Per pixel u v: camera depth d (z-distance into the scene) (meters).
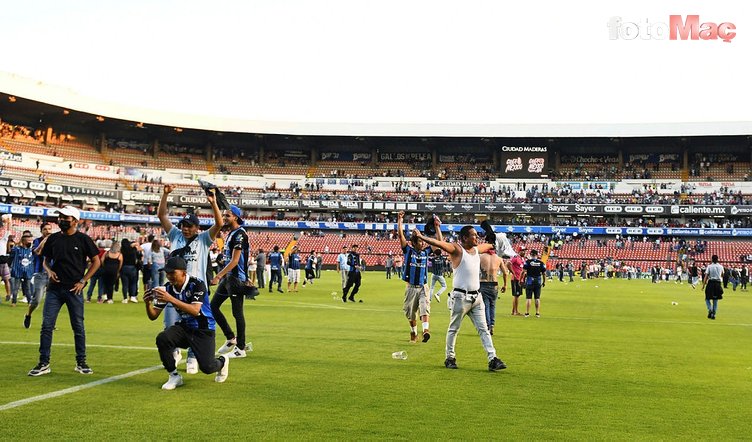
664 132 78.44
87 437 6.20
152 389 8.41
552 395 8.58
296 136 84.25
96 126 78.06
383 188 83.19
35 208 62.56
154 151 82.31
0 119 71.44
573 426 6.99
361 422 6.93
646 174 82.69
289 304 24.30
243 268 11.12
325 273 61.41
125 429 6.50
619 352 12.98
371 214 81.94
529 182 82.94
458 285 10.42
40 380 8.84
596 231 76.12
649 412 7.72
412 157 88.94
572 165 86.38
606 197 78.50
